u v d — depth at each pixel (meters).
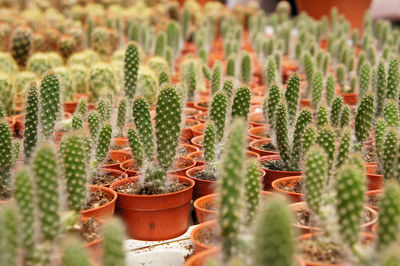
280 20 1.60
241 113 0.50
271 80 0.70
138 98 0.43
